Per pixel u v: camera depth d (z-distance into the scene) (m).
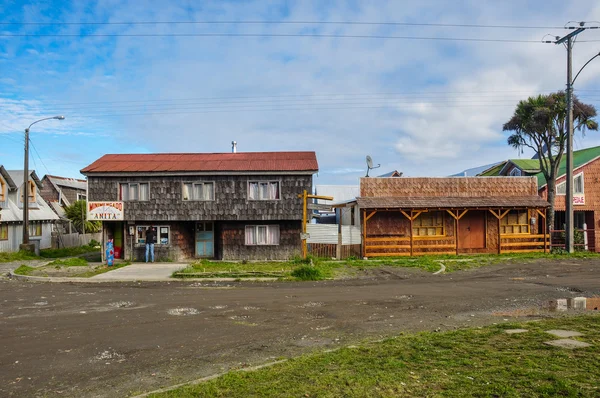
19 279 17.66
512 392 4.81
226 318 9.99
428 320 9.66
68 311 10.91
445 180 26.28
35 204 34.81
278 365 6.28
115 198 23.72
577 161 30.48
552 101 26.19
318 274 17.16
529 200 25.81
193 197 23.75
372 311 10.69
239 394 5.18
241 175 23.64
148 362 6.93
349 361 6.28
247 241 23.89
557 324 8.51
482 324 9.14
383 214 25.25
